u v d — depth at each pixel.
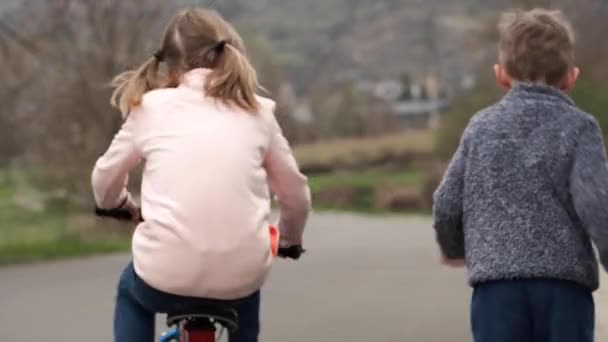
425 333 12.03
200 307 5.47
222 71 5.59
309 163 74.00
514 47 5.69
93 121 31.98
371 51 148.12
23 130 32.75
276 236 5.65
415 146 75.12
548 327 5.33
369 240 31.56
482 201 5.46
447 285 16.84
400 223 46.06
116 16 31.75
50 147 32.62
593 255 5.46
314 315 13.49
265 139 5.62
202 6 5.89
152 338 5.61
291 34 151.62
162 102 5.59
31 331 12.85
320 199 64.81
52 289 17.38
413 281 17.53
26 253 26.36
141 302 5.52
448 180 5.62
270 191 5.86
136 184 11.66
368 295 15.57
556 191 5.39
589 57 52.47
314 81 134.62
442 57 145.75
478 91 61.41
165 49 5.75
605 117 49.00
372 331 12.20
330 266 20.72
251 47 69.81
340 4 159.12
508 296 5.34
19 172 36.31
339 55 147.38
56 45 31.55
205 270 5.36
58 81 31.97
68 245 28.42
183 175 5.43
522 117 5.52
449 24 152.12
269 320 13.10
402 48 149.88
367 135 96.44
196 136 5.49
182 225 5.36
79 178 32.44
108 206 5.92
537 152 5.42
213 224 5.37
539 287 5.32
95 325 13.19
